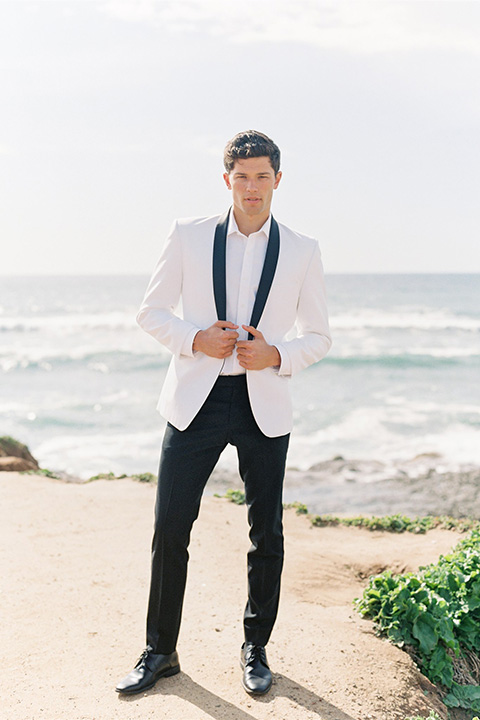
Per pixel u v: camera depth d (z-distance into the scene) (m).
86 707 3.05
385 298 62.03
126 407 21.20
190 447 2.97
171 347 2.95
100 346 33.53
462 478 11.33
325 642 3.75
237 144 2.82
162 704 3.07
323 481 11.30
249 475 3.05
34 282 119.81
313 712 3.09
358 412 19.94
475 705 3.62
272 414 2.98
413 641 3.85
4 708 3.05
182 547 3.04
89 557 5.03
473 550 4.72
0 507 6.20
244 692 3.21
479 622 4.15
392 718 3.17
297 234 3.11
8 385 25.30
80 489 7.11
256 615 3.25
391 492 10.62
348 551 5.88
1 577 4.54
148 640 3.24
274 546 3.13
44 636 3.75
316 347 3.04
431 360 28.97
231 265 2.98
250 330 2.87
